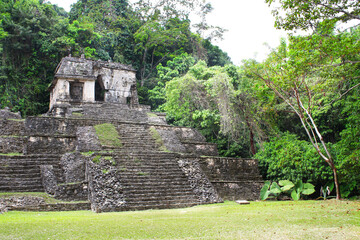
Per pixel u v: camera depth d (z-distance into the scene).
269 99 15.53
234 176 15.17
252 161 15.97
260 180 15.52
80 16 36.44
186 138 18.30
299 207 9.35
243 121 18.50
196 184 11.92
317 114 16.58
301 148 14.81
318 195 15.05
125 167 11.89
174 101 21.95
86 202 9.66
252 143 19.17
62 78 22.28
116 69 25.14
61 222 6.43
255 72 14.41
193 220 6.88
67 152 13.70
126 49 35.06
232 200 13.42
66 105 19.53
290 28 10.91
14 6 27.88
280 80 12.77
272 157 15.74
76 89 23.42
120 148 14.32
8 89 26.25
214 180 13.57
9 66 26.53
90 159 11.34
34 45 28.66
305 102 16.22
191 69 22.75
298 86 12.80
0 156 11.67
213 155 17.20
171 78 30.00
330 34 11.25
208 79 20.94
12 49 27.48
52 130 15.23
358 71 11.85
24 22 28.00
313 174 13.89
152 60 36.22
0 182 10.60
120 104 22.80
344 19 10.28
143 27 34.38
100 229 5.70
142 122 18.39
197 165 13.31
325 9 10.24
